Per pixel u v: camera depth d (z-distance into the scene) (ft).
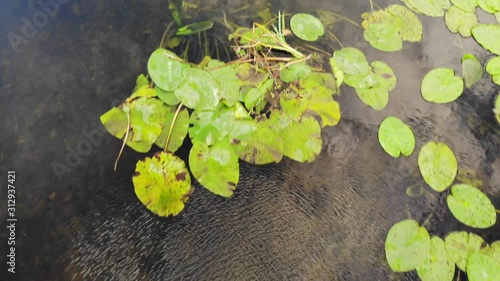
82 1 8.99
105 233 7.72
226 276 7.69
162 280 7.57
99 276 7.49
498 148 8.93
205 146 8.00
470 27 9.80
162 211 7.81
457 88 9.15
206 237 7.85
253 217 8.04
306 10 9.53
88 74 8.50
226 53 8.86
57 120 8.20
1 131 8.05
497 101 9.24
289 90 8.62
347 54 9.07
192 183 8.04
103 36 8.77
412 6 9.82
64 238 7.64
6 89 8.28
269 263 7.83
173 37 8.91
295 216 8.14
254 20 9.26
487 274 7.83
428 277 7.78
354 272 7.92
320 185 8.37
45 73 8.43
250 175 8.25
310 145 8.32
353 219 8.23
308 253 7.96
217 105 8.19
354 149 8.61
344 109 8.82
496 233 8.25
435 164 8.57
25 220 7.68
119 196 7.92
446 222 8.29
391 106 8.98
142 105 8.17
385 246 7.97
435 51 9.55
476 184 8.64
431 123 8.96
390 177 8.54
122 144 8.15
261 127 8.25
